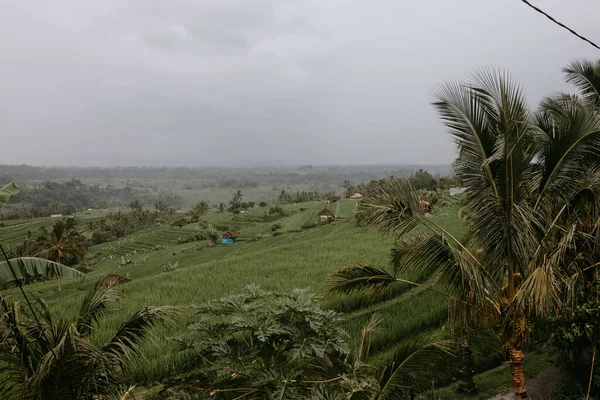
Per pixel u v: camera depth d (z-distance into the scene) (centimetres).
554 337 768
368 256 2417
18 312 545
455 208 4284
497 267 693
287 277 1984
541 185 704
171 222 9619
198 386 803
